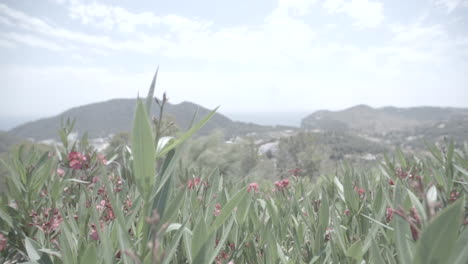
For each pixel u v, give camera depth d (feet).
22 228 5.18
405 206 3.99
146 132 2.45
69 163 6.95
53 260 3.71
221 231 4.47
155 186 2.70
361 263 3.44
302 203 6.84
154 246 2.15
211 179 5.56
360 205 4.92
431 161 7.64
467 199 5.10
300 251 4.19
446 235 1.77
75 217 5.29
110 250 2.95
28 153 6.93
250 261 4.29
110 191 2.79
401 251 2.61
